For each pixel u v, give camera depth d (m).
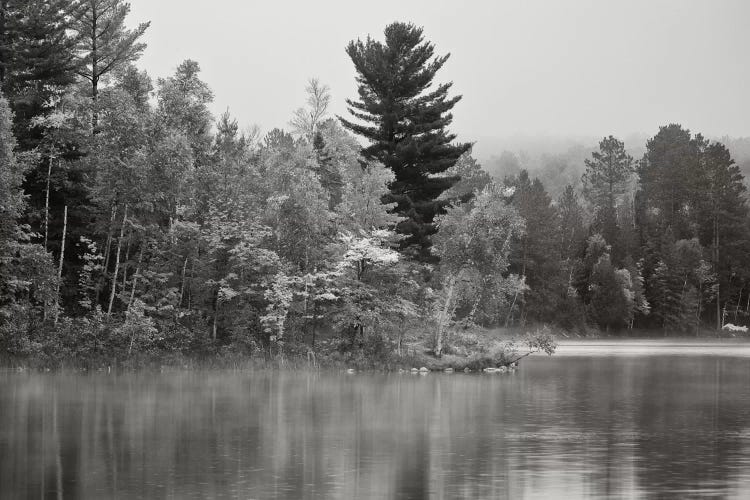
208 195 60.47
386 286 59.22
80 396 37.03
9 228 51.06
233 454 23.33
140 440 25.50
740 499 18.06
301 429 28.14
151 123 57.81
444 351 61.00
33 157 53.09
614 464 22.09
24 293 55.34
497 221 60.34
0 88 57.00
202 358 53.50
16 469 21.06
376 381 47.53
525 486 19.41
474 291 61.00
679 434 27.52
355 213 60.81
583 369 60.88
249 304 57.34
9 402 34.69
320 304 59.78
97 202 56.53
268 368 53.41
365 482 19.77
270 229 58.06
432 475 20.61
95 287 55.78
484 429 28.48
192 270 56.41
